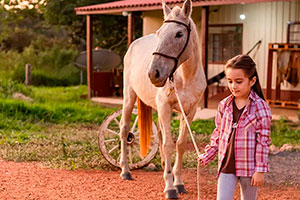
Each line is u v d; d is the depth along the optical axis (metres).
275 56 17.48
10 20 31.41
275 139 11.40
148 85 6.98
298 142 11.13
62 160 8.79
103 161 8.73
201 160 4.56
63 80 27.55
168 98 6.46
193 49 6.22
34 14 31.48
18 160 8.91
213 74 19.34
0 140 10.89
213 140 4.51
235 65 4.17
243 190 4.33
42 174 7.79
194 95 6.49
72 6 27.17
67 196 6.52
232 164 4.28
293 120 14.13
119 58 21.16
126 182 7.38
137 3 16.91
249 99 4.26
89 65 19.67
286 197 6.64
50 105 16.25
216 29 19.16
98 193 6.70
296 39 17.11
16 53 30.02
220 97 18.42
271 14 17.62
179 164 6.83
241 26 18.39
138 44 7.84
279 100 16.33
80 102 18.66
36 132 12.16
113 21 27.34
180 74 6.38
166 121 6.56
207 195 6.69
